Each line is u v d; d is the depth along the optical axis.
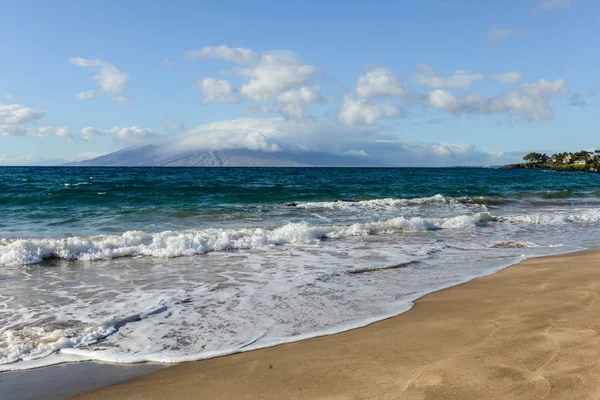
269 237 13.42
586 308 6.07
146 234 13.38
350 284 8.30
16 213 19.47
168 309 6.79
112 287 8.19
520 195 32.97
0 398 4.04
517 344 4.78
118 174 72.06
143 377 4.46
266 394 3.98
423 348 4.90
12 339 5.51
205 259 10.95
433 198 26.98
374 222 16.88
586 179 64.88
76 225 16.55
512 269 9.52
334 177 67.19
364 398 3.76
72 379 4.44
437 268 9.77
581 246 12.94
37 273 9.44
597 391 3.60
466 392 3.73
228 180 52.31
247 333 5.70
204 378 4.39
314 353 4.94
